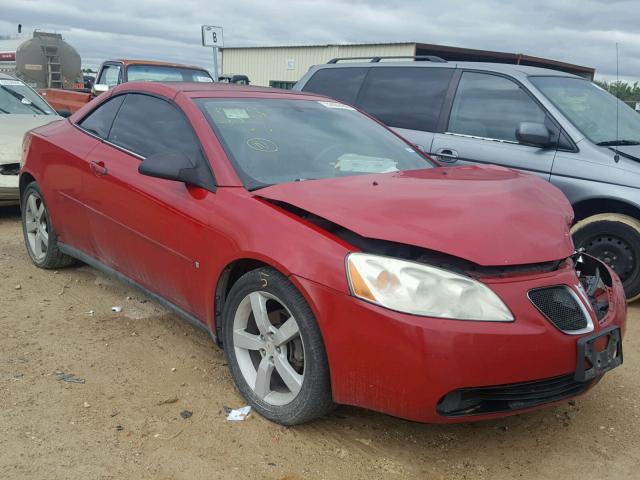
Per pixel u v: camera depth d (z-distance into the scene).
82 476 2.58
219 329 3.35
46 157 4.78
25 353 3.66
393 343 2.51
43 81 16.58
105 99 4.60
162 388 3.34
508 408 2.65
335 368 2.68
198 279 3.34
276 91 4.34
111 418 3.02
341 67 6.98
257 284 2.97
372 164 3.83
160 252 3.61
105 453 2.74
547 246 2.82
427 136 5.93
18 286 4.77
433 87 6.10
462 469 2.78
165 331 4.07
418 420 2.56
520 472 2.78
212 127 3.56
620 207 5.00
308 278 2.72
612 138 5.33
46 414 3.02
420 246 2.59
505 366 2.51
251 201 3.13
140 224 3.73
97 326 4.11
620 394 3.56
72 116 4.91
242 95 4.05
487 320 2.52
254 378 3.12
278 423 3.01
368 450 2.88
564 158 5.13
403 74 6.39
